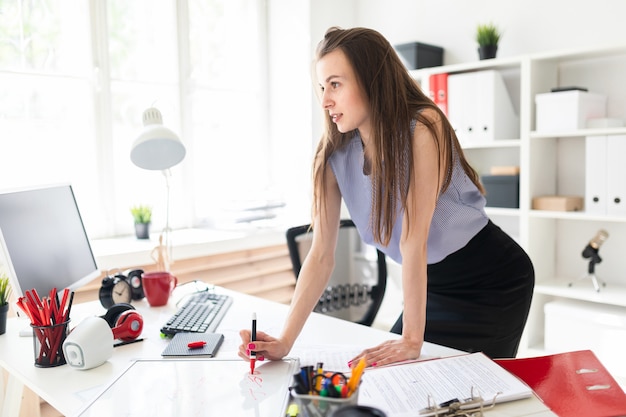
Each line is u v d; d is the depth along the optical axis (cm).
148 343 135
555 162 284
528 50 290
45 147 255
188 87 308
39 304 122
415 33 336
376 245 150
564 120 254
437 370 103
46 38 254
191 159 312
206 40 319
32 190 150
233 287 285
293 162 342
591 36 269
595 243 253
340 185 139
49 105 255
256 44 344
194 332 138
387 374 102
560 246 288
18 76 246
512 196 276
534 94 266
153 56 294
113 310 139
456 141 132
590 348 245
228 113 331
